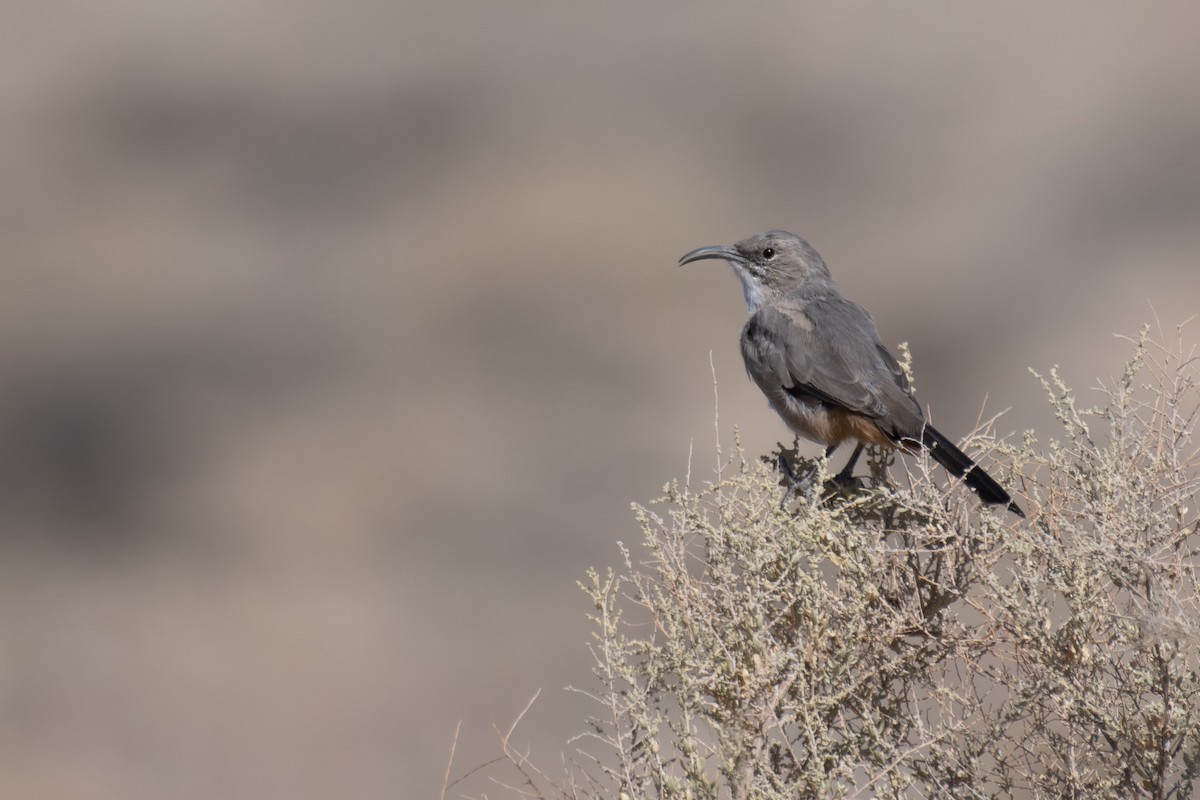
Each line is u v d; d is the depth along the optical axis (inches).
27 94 1131.9
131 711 500.7
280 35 1216.2
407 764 457.4
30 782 458.0
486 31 1243.8
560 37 1266.0
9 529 650.8
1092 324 810.8
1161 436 198.5
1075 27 1163.3
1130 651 183.3
